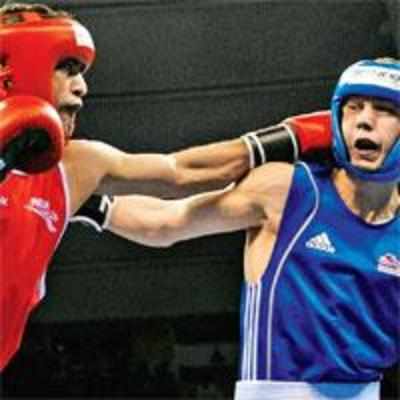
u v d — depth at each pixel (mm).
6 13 2566
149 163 2762
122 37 5535
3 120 2291
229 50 5586
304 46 5570
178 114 5727
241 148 2803
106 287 6133
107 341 6363
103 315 6207
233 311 6203
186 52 5586
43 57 2469
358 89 2643
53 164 2393
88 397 6398
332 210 2779
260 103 5703
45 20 2520
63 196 2719
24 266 2684
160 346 6367
